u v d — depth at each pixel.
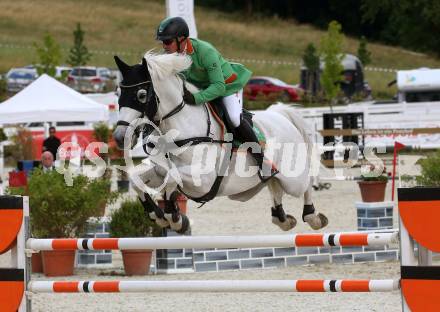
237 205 22.50
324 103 50.16
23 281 8.80
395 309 10.20
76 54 58.16
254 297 11.38
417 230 7.50
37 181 13.91
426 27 77.38
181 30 9.69
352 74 54.19
